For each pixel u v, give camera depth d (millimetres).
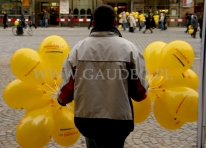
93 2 40594
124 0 41312
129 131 3434
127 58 3355
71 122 4387
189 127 6617
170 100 4227
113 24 3508
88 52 3395
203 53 4316
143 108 4352
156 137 6117
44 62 4340
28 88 4270
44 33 29438
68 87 3486
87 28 37688
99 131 3346
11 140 5918
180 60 4184
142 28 37312
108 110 3324
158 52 4508
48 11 41219
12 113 7539
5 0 40375
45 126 4078
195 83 4523
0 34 27922
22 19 27062
